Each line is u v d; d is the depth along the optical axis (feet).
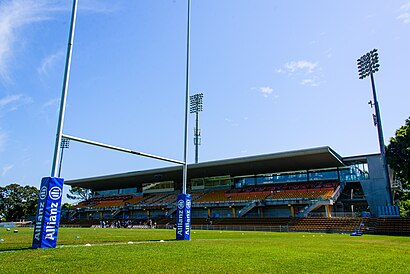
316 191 132.67
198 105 192.34
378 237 66.03
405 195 133.80
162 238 54.13
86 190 275.80
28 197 235.20
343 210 133.08
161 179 190.70
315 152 120.37
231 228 121.80
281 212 134.21
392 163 103.86
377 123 115.03
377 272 19.22
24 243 40.93
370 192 129.08
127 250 31.04
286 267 20.92
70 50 37.91
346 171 139.54
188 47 58.59
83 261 22.91
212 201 152.15
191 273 18.53
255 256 26.81
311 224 108.37
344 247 37.11
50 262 22.24
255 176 164.04
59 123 35.76
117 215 188.65
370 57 120.78
